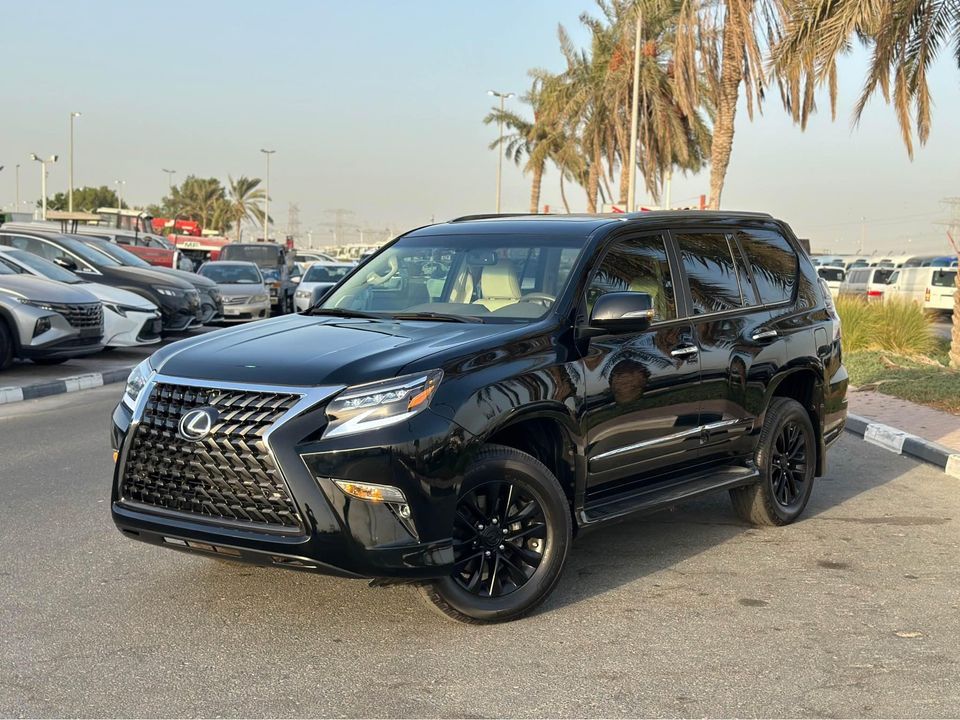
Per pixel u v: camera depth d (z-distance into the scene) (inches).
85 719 146.8
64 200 4948.3
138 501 181.8
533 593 188.4
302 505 164.9
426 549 169.8
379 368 171.2
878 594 208.5
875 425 408.2
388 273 230.5
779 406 256.8
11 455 343.6
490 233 229.9
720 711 152.0
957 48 632.4
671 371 218.4
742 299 248.5
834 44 585.9
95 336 565.3
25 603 195.9
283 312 1199.6
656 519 269.0
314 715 149.2
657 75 1467.8
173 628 183.6
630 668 167.8
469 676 163.6
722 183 1085.8
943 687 161.5
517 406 182.4
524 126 2143.2
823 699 156.6
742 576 219.5
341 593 203.0
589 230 219.9
